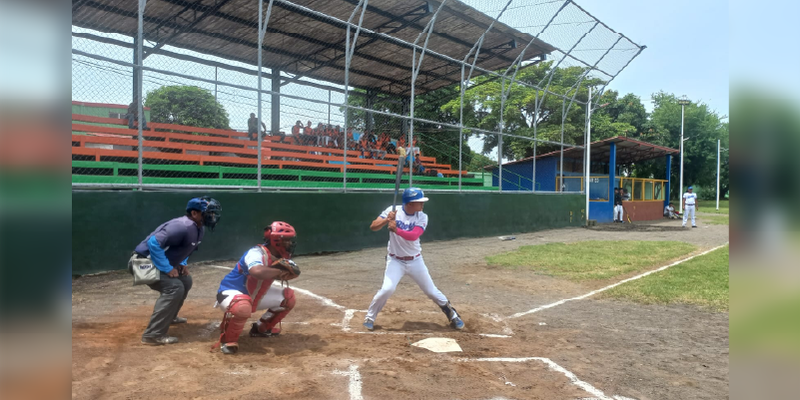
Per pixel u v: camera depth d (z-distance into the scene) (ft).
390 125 69.21
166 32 47.65
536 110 58.34
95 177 29.60
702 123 150.92
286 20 46.37
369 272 29.19
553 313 19.92
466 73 62.59
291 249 14.30
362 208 40.68
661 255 37.32
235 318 13.35
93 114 38.42
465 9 46.29
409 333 16.44
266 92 33.60
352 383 11.59
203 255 30.68
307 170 48.83
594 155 88.22
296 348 14.35
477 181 68.74
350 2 43.96
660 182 92.22
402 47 53.72
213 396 10.59
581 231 59.93
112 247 26.71
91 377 11.48
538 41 53.67
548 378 12.49
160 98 42.63
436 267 31.65
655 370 13.30
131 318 17.29
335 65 58.13
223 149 40.37
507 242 46.55
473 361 13.60
